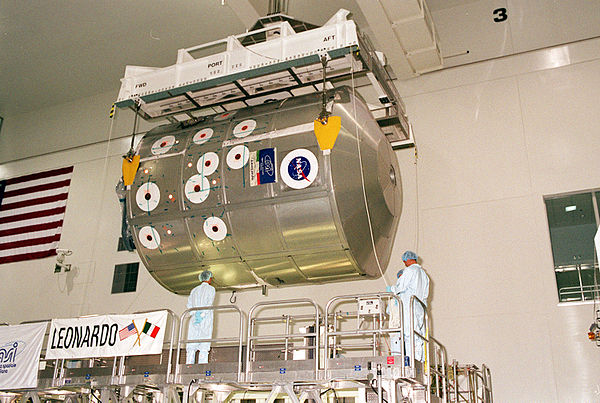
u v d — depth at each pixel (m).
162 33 18.39
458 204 14.83
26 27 18.22
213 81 13.01
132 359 13.38
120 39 18.75
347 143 12.23
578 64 14.91
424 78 16.48
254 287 14.34
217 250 13.16
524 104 15.09
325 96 12.12
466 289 13.96
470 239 14.38
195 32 18.30
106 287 18.47
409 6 13.73
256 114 13.53
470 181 14.93
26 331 12.99
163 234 13.61
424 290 11.48
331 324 13.62
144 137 14.95
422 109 16.17
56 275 19.50
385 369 9.85
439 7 16.98
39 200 21.03
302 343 14.85
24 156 22.23
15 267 20.34
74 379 12.42
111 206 19.70
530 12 15.93
